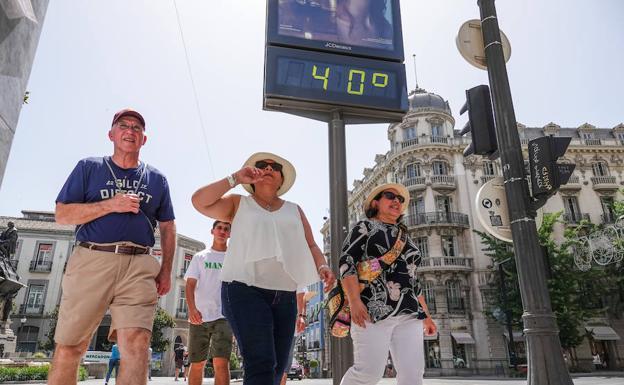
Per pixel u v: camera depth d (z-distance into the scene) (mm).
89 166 2896
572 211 35125
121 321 2592
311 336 53250
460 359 30000
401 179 36281
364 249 3055
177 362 19359
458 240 33000
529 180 4148
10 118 2520
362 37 4711
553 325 3422
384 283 2975
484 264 32281
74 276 2629
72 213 2666
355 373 2867
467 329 30812
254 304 2580
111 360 12664
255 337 2465
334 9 4727
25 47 2645
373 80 4578
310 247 3102
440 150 35281
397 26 4895
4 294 13773
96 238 2676
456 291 31875
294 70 4391
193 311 4742
